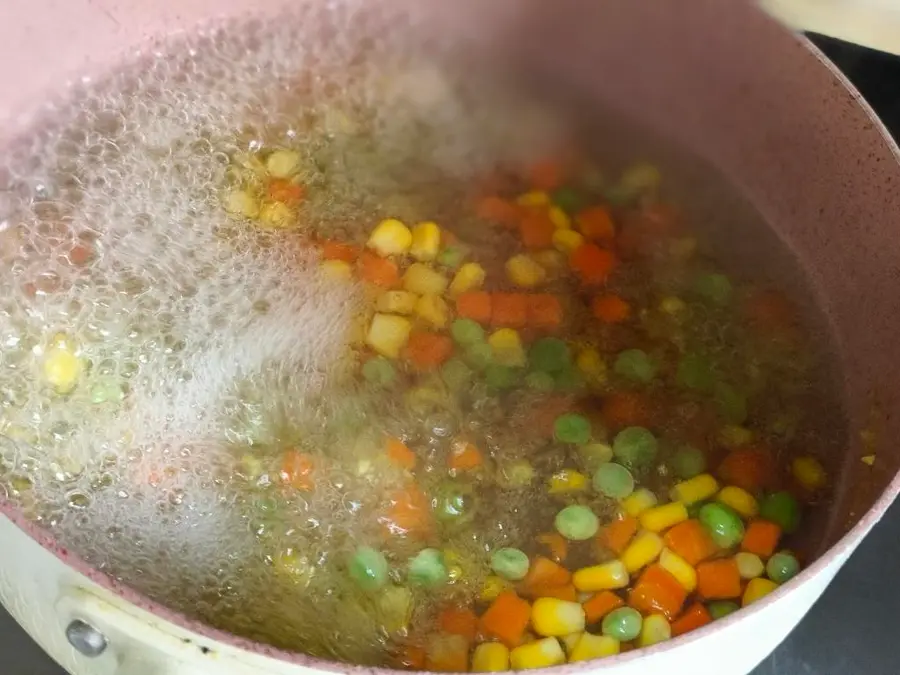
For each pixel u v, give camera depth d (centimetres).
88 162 30
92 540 24
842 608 25
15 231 29
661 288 28
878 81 30
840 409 25
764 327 27
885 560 25
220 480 25
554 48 31
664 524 24
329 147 31
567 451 25
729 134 28
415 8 32
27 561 19
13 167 29
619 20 28
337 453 25
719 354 27
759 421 26
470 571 23
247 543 24
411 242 28
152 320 28
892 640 24
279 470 25
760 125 27
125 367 27
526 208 29
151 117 31
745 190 29
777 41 25
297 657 17
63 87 30
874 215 24
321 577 23
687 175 29
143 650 19
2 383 26
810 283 27
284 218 29
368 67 32
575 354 27
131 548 24
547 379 26
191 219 29
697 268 28
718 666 19
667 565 23
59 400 26
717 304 27
